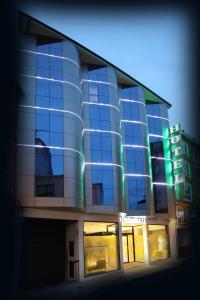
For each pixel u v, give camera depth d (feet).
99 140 93.35
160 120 129.59
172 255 121.80
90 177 88.74
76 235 81.25
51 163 75.51
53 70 82.99
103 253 87.56
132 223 108.88
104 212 87.25
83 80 98.07
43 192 72.59
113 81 102.42
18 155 71.41
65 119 80.43
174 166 134.72
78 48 92.73
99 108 96.63
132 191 105.60
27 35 82.53
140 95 117.50
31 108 76.48
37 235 79.56
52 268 80.23
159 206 117.29
